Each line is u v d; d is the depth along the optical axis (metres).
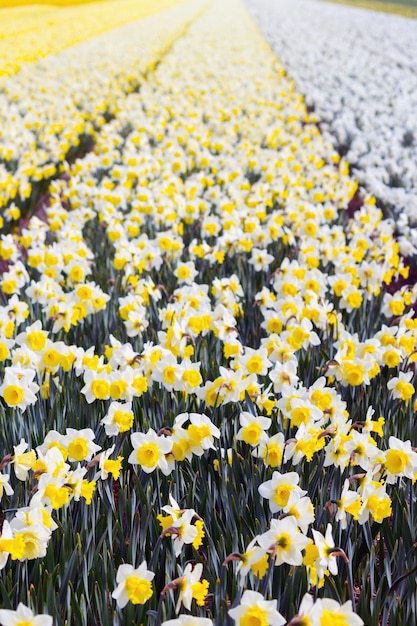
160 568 2.61
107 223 6.29
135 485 2.84
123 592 2.17
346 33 30.81
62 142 9.23
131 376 3.03
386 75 19.09
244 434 2.75
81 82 14.91
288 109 13.20
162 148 9.60
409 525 2.69
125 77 16.16
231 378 3.10
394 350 3.66
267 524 2.78
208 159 8.48
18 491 2.66
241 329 4.55
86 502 2.53
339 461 2.74
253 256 5.11
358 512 2.47
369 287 4.82
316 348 4.08
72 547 2.59
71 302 4.09
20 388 2.94
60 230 6.09
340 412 3.02
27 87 13.89
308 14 40.88
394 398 3.58
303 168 9.14
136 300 4.12
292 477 2.41
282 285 4.48
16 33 25.20
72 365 3.52
